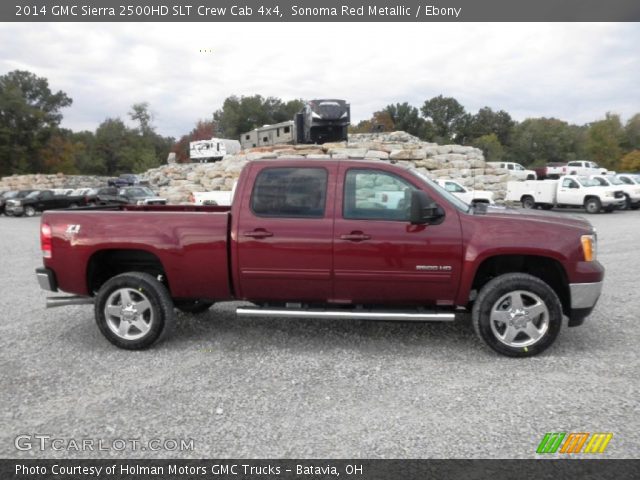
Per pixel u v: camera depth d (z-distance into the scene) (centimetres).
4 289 791
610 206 2212
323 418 344
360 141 2659
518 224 453
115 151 9056
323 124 2273
